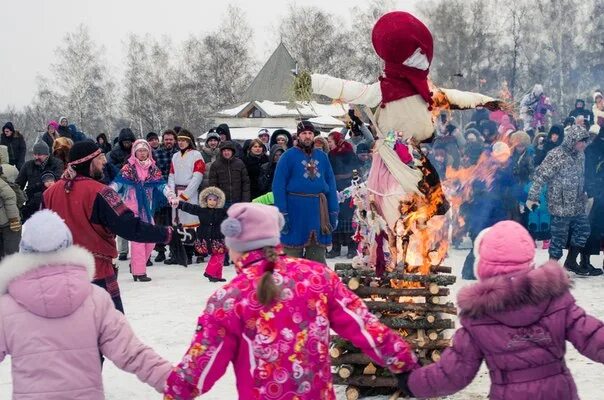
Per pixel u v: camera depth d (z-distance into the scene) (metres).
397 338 3.46
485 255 3.50
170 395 3.31
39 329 3.58
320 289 3.38
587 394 5.57
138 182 10.20
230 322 3.27
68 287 3.60
